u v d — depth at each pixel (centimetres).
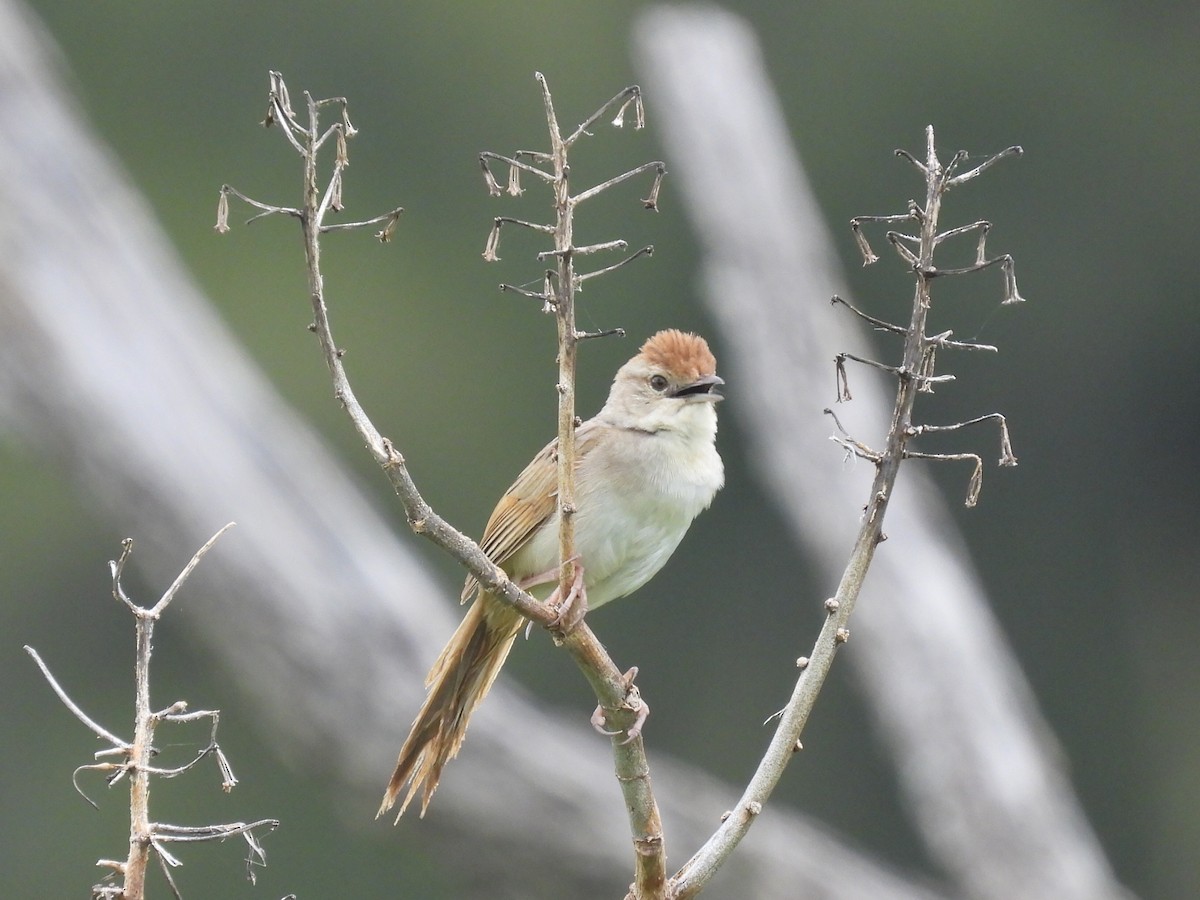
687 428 741
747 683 1781
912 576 1059
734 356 1323
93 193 1147
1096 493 1895
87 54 2050
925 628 1041
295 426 1145
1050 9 2023
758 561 1792
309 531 1067
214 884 1608
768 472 1106
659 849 491
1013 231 1977
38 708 1781
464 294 2023
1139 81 2014
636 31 1289
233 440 1089
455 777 1038
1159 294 1947
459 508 1931
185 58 2059
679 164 1209
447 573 1823
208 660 1122
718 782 1688
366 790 1038
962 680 1027
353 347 1973
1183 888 1772
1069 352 1933
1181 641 1844
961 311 1898
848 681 1730
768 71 1980
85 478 1062
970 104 1998
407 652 1036
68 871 1686
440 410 1973
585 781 1058
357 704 1030
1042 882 991
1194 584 1853
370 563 1066
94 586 1839
